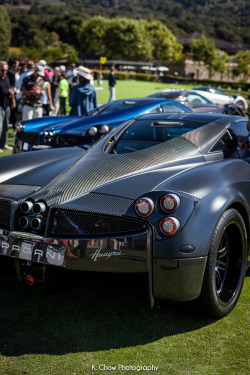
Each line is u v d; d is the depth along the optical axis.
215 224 2.25
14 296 2.67
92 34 110.94
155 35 107.44
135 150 2.88
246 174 2.71
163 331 2.30
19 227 2.49
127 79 59.91
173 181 2.34
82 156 3.00
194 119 3.26
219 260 2.50
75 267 2.24
